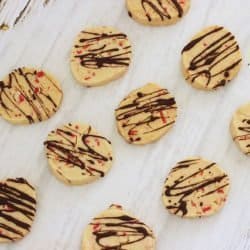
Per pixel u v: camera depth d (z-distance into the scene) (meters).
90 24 0.70
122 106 0.66
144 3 0.70
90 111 0.66
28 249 0.61
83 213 0.62
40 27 0.70
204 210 0.61
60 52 0.69
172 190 0.62
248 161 0.64
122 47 0.68
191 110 0.66
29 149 0.65
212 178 0.62
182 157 0.64
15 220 0.61
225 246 0.61
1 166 0.65
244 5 0.71
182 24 0.70
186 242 0.61
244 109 0.65
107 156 0.64
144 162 0.64
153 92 0.66
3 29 0.70
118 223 0.61
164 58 0.69
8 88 0.67
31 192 0.62
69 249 0.61
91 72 0.67
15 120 0.65
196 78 0.66
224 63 0.67
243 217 0.62
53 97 0.66
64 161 0.63
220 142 0.65
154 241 0.60
